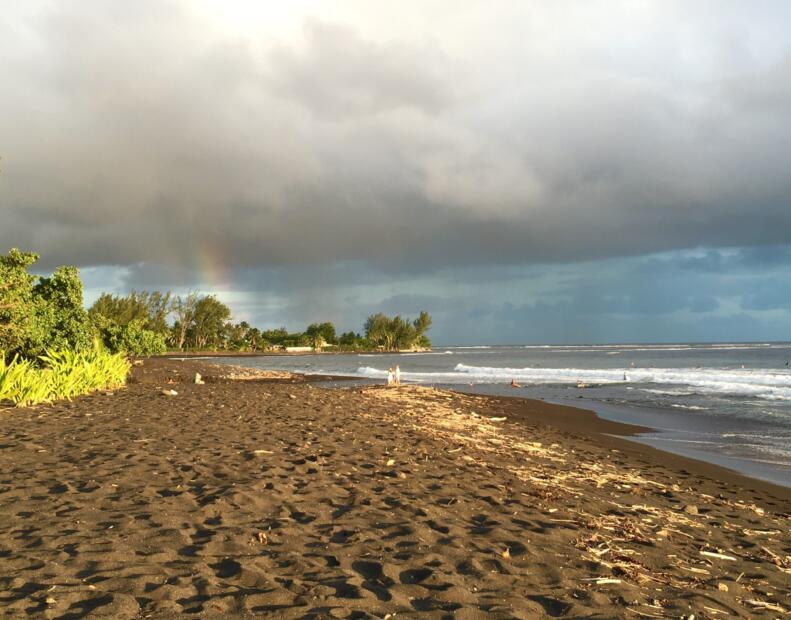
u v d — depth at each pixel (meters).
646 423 20.66
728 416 22.48
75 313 28.03
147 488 6.70
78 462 8.13
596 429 19.14
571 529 6.23
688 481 10.92
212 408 15.58
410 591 4.22
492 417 20.17
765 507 9.26
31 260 23.16
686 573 5.31
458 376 48.06
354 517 6.02
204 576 4.21
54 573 4.17
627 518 7.07
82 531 5.15
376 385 33.81
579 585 4.61
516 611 3.97
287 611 3.71
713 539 6.74
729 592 4.93
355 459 9.12
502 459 10.47
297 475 7.73
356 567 4.63
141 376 32.94
